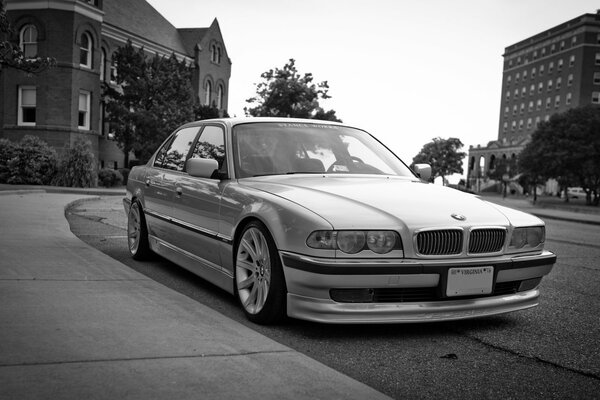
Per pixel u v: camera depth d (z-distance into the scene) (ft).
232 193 13.71
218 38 158.61
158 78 101.50
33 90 91.40
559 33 292.61
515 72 336.90
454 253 11.82
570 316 14.84
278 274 11.85
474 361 10.78
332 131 16.96
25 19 90.43
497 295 12.62
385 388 9.23
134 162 22.13
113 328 10.57
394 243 11.34
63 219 28.40
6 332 9.96
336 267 10.91
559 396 9.19
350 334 12.09
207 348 9.78
